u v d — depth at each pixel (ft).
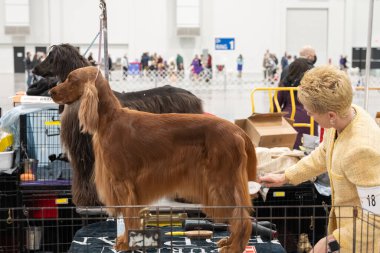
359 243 7.87
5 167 14.94
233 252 9.09
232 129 9.41
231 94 79.20
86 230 11.60
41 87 18.40
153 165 9.61
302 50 27.89
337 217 7.93
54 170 16.03
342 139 8.17
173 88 17.10
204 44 102.27
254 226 11.02
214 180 9.27
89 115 9.76
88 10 100.89
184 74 86.84
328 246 8.23
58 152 17.56
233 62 102.58
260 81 90.89
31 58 95.55
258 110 55.01
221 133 9.32
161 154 9.57
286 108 22.48
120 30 101.19
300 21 103.19
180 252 9.98
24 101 15.92
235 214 9.11
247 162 9.55
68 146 14.38
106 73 14.02
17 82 87.15
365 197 7.82
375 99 57.72
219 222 10.09
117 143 9.64
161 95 16.65
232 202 9.16
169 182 9.63
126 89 84.74
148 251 9.93
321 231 15.02
